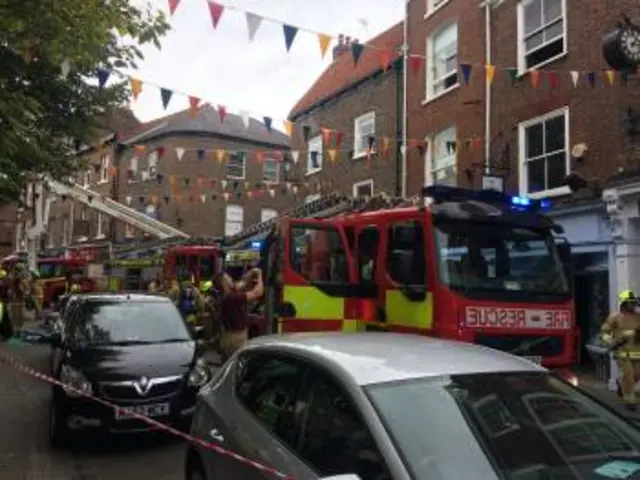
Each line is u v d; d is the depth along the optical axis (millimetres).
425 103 19594
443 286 8023
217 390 4980
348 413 3459
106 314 9391
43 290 31453
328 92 24953
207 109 37812
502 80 16406
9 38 7406
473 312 8039
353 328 9312
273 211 37812
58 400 7828
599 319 13664
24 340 12695
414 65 11922
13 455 7613
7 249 37281
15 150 8203
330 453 3451
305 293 9438
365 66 23422
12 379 12594
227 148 36656
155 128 37688
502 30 16609
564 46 14586
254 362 4707
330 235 9805
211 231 36031
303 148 26469
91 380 7734
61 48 7293
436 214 8266
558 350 8586
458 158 17859
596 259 13547
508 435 3314
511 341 8258
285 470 3631
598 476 3121
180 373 8055
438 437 3223
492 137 16641
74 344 8750
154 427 7785
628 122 12789
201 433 4863
